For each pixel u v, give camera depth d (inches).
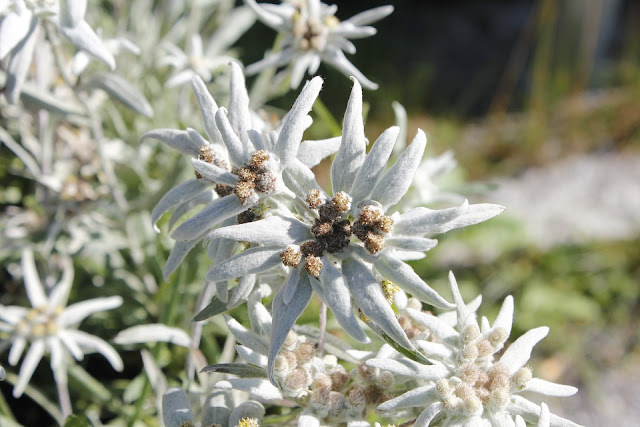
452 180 21.0
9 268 14.2
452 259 21.9
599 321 22.2
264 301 11.1
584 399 20.1
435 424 9.2
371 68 30.1
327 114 12.5
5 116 13.8
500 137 27.7
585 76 28.9
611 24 31.6
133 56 16.3
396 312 11.0
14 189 15.0
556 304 21.3
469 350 9.2
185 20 17.7
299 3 12.4
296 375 9.3
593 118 28.9
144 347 13.5
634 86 29.6
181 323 13.6
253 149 9.3
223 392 10.3
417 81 29.2
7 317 11.8
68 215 13.6
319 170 21.7
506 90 31.0
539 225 23.9
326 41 12.4
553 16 27.0
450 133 27.6
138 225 14.3
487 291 21.4
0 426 11.7
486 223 21.7
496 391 9.0
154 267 14.2
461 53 33.2
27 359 11.6
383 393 9.6
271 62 12.4
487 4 36.2
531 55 32.6
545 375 20.1
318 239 8.7
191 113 15.6
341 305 8.5
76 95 11.8
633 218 24.9
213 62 14.0
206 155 9.4
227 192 9.3
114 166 15.1
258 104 13.7
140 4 17.2
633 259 23.4
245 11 17.1
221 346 14.4
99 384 13.0
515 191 25.8
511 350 9.5
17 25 10.4
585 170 27.3
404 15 34.4
